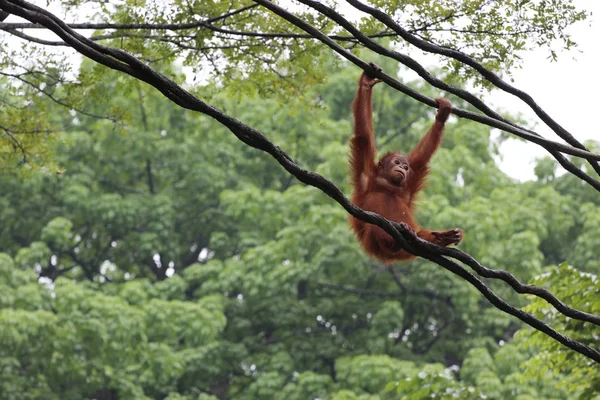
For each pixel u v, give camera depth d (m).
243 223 25.98
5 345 18.62
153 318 20.42
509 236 21.80
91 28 8.54
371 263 23.81
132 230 26.23
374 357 19.28
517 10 8.09
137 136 24.80
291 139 24.95
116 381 19.78
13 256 26.08
